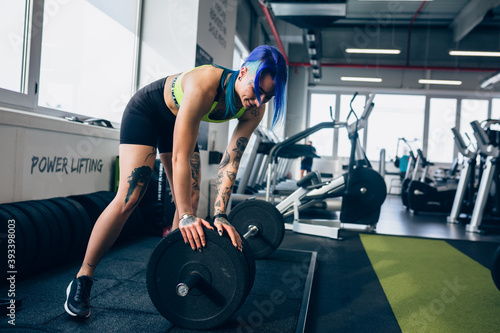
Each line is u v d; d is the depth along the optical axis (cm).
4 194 200
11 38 227
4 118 195
